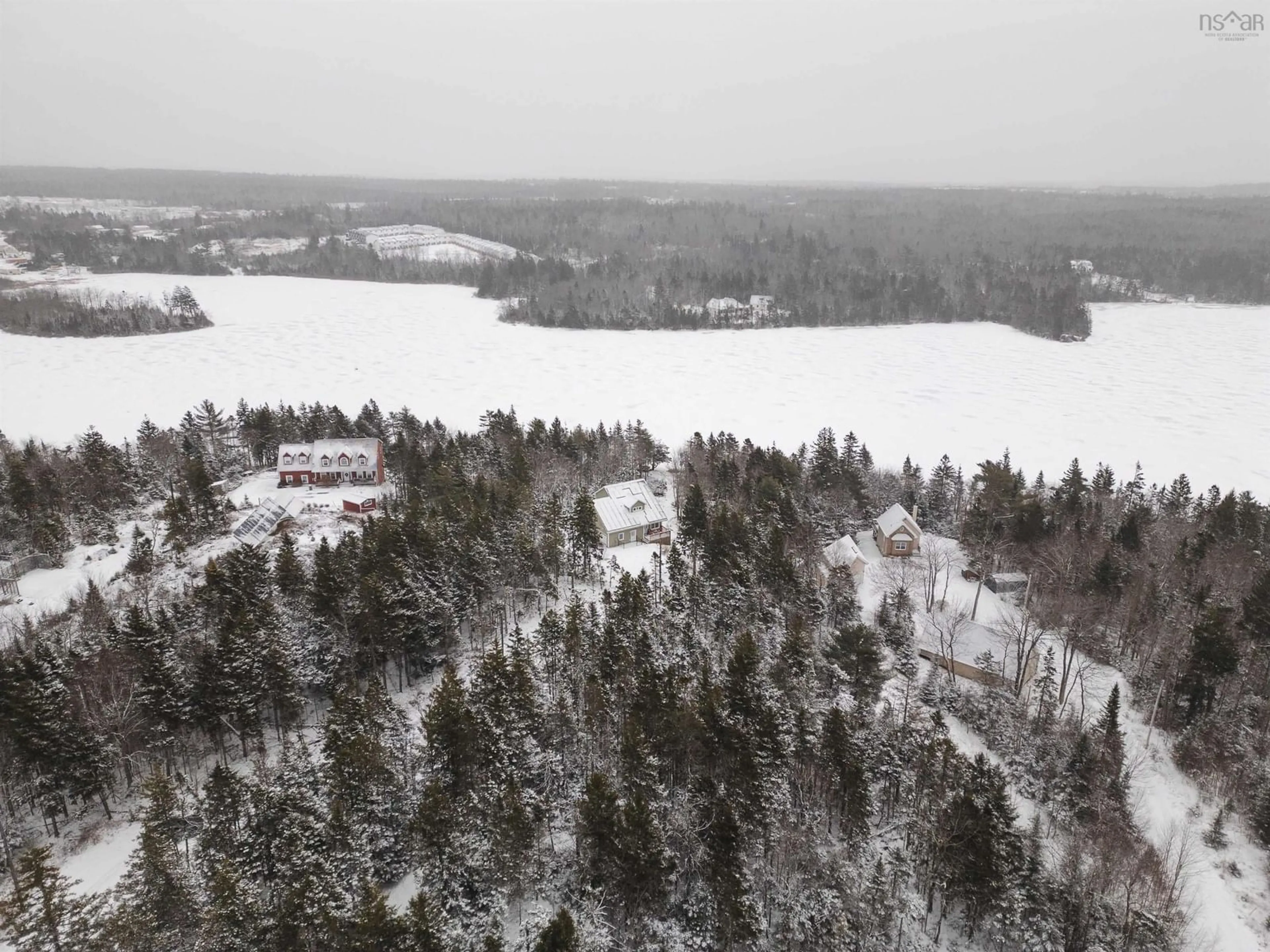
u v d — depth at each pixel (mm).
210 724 59500
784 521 94375
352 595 70188
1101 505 108562
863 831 52531
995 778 50750
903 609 78625
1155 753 65000
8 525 99438
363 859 46812
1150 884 49906
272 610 66312
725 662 69688
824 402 184750
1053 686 67812
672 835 50719
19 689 53750
